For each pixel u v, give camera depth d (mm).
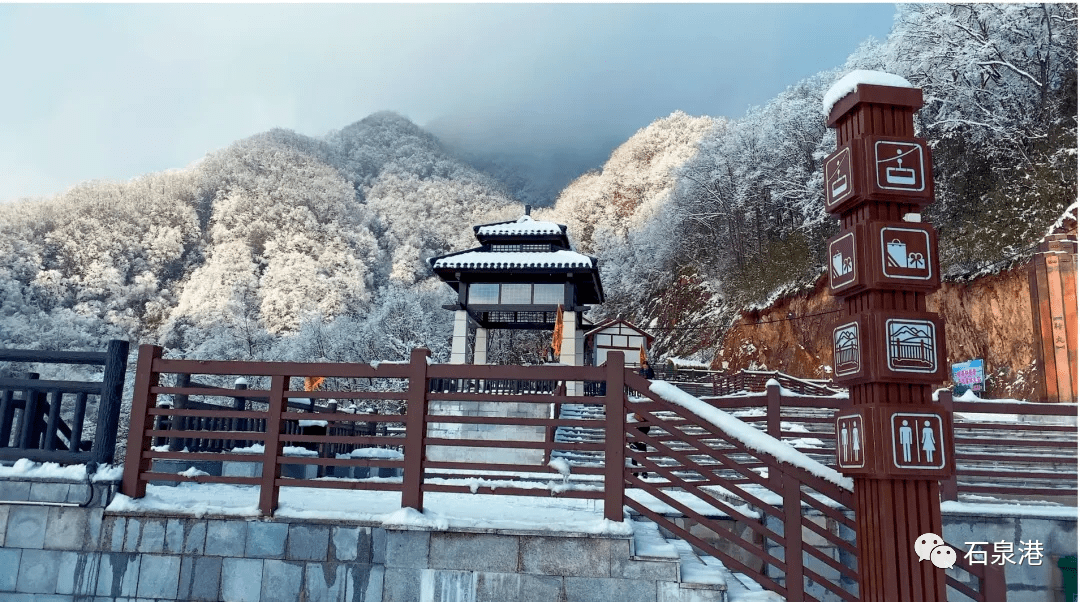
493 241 22797
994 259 25562
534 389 17016
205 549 5512
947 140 29875
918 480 4414
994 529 8172
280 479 5625
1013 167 27266
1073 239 17891
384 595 5199
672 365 36188
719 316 42500
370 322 47844
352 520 5402
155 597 5465
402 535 5254
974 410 8969
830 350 31797
